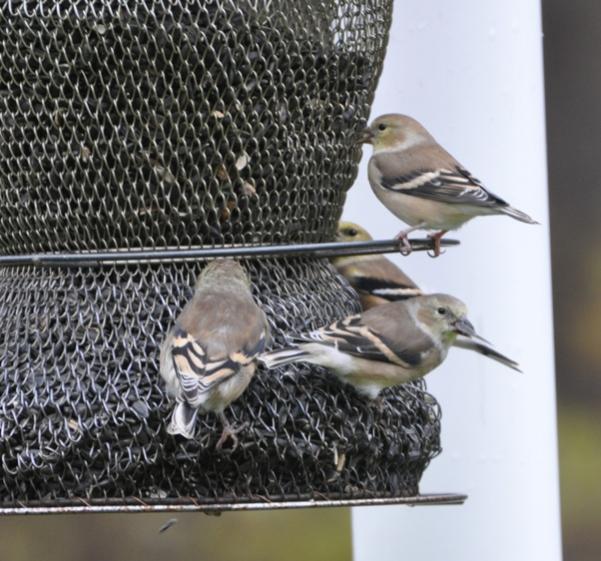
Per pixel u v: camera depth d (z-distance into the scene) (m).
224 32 12.42
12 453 11.99
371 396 12.41
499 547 13.37
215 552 15.87
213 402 11.81
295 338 12.27
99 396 12.00
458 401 13.48
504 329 13.43
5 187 12.79
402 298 15.05
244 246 12.62
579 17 17.98
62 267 12.52
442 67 13.58
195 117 12.47
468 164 13.57
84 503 11.80
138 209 12.53
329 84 12.95
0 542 15.80
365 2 13.15
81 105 12.47
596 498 16.75
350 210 14.84
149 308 12.35
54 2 12.38
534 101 13.45
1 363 12.29
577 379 17.08
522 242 13.45
